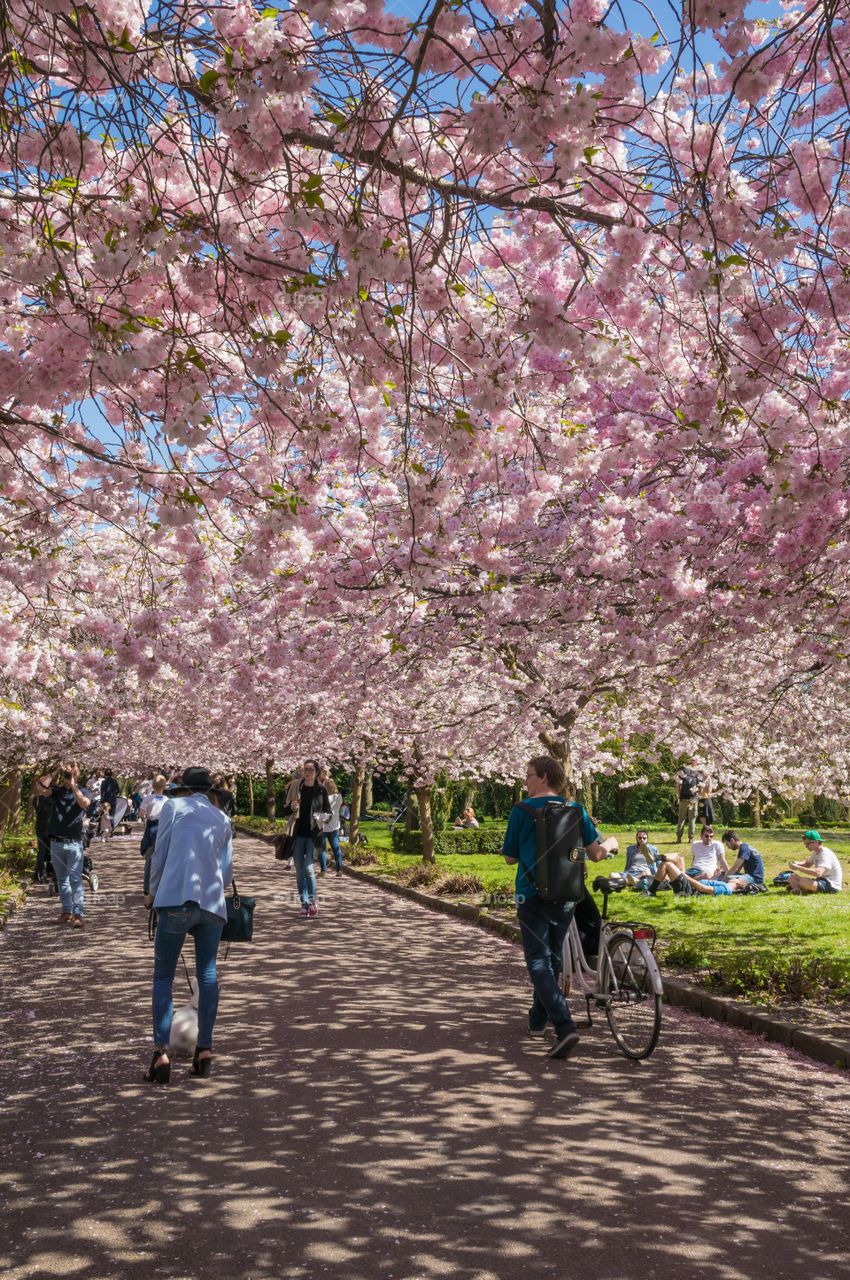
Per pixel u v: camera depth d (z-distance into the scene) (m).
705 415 5.73
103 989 9.00
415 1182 4.49
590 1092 5.89
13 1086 6.00
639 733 17.44
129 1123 5.30
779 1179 4.56
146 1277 3.60
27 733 17.06
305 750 21.31
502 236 5.89
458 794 32.34
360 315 4.53
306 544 8.92
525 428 6.32
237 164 4.09
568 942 7.55
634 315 5.29
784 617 9.09
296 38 3.74
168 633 9.57
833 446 5.95
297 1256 3.76
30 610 12.24
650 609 9.15
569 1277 3.61
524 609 9.29
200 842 6.47
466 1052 6.82
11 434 6.00
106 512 7.70
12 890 16.20
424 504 6.00
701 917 13.17
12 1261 3.72
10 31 3.71
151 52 3.77
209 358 5.56
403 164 4.14
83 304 4.53
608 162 4.45
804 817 37.78
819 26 4.08
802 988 8.13
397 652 10.99
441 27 3.63
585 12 3.71
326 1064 6.49
